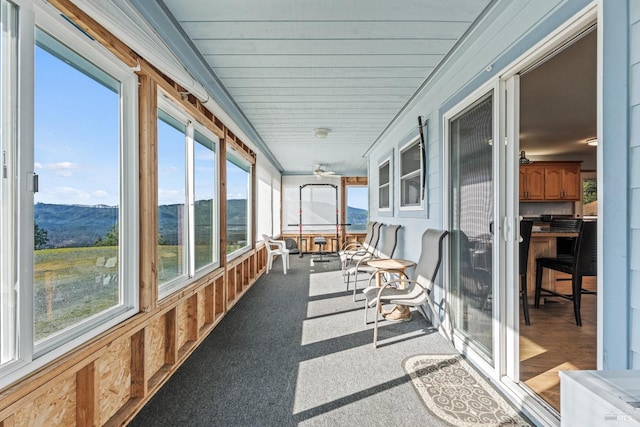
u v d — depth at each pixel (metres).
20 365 1.17
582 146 6.06
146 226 1.96
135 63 1.83
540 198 6.67
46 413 1.34
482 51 2.35
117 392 1.77
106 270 1.72
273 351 2.76
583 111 4.13
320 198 10.39
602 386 0.85
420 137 3.53
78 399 1.50
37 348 1.28
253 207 5.68
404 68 2.89
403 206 4.55
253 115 4.29
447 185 3.01
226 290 3.78
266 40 2.40
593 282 4.84
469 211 2.62
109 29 1.52
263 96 3.58
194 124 2.92
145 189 1.96
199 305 2.93
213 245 3.56
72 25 1.42
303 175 10.33
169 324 2.33
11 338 1.17
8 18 1.16
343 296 4.61
